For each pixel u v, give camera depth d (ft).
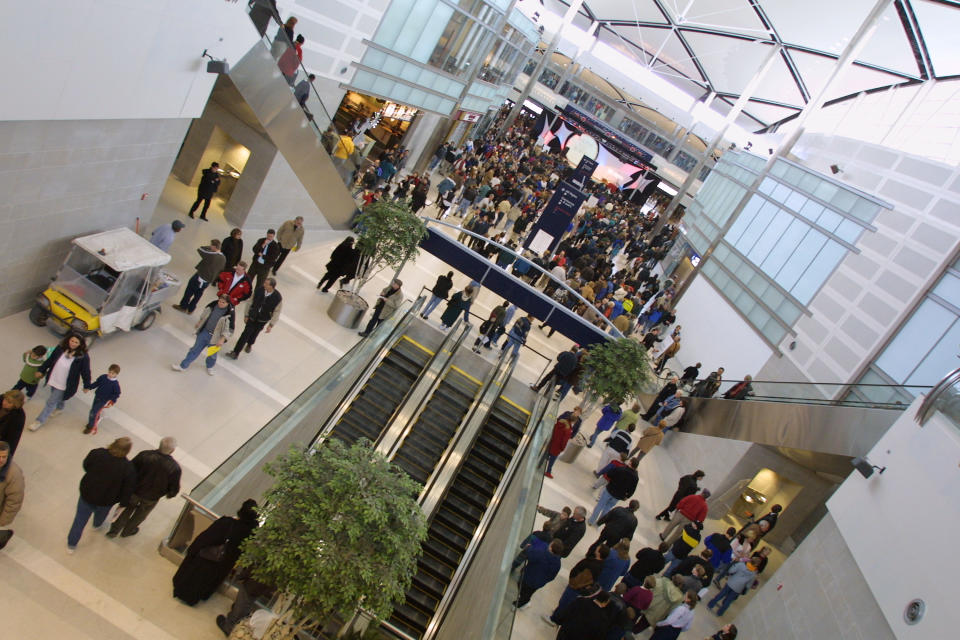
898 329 50.29
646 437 46.98
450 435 45.37
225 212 55.01
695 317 88.89
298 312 49.11
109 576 24.14
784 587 33.76
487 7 87.56
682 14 157.69
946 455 27.94
